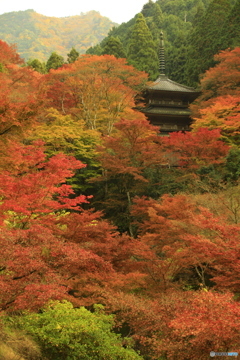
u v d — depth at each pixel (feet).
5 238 24.32
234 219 43.42
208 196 53.16
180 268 40.81
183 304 27.25
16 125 33.71
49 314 27.48
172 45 228.22
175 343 24.62
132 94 119.14
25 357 24.16
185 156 81.10
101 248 37.35
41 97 34.73
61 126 84.28
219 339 20.79
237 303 22.00
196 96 134.00
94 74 108.68
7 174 37.22
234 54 123.54
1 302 22.97
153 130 81.15
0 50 106.32
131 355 27.53
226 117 92.12
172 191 76.18
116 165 73.10
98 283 36.52
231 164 74.90
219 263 33.04
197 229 41.78
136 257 47.70
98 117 112.47
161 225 46.62
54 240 27.02
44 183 36.83
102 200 83.66
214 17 165.99
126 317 31.83
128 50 191.83
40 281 24.32
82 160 86.53
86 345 26.73
